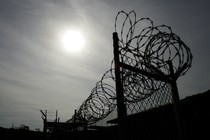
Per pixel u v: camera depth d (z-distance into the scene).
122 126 1.71
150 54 1.89
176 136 2.35
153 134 2.21
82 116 3.57
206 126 3.44
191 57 1.95
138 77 2.05
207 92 3.69
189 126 3.61
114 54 1.99
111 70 2.24
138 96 2.02
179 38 1.96
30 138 12.82
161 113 2.36
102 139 4.29
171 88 2.24
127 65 1.93
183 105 3.97
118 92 1.82
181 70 2.04
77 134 4.97
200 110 3.64
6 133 12.71
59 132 6.54
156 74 2.09
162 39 1.93
